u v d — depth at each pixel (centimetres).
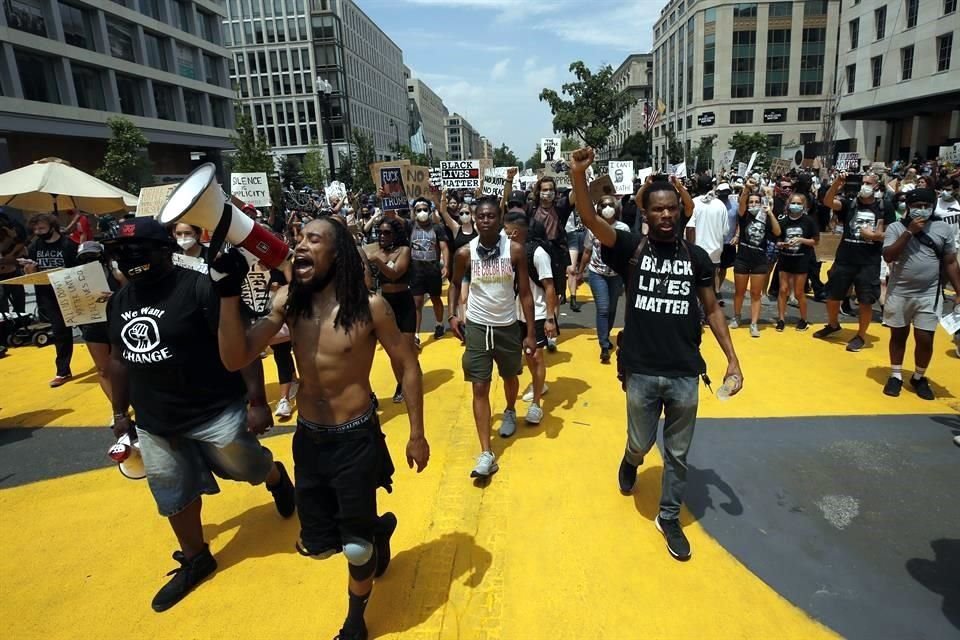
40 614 299
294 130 7619
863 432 466
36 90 2811
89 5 3080
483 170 1681
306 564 329
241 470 318
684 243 317
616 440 470
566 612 284
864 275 658
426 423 519
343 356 244
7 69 2602
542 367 505
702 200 802
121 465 324
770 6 5888
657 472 417
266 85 7506
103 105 3253
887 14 4041
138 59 3512
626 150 5259
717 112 6184
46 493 428
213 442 300
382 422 527
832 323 725
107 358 530
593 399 559
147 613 296
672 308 312
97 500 416
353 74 8462
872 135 4653
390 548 336
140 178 2761
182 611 295
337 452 249
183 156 4169
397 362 265
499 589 301
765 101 6097
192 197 203
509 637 270
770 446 446
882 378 586
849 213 679
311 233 240
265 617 288
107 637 280
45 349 849
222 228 223
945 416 492
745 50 6016
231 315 235
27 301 1143
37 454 497
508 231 429
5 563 344
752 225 730
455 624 279
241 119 3434
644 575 309
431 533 352
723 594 293
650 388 320
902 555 318
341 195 1520
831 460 423
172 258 303
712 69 6141
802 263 743
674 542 323
